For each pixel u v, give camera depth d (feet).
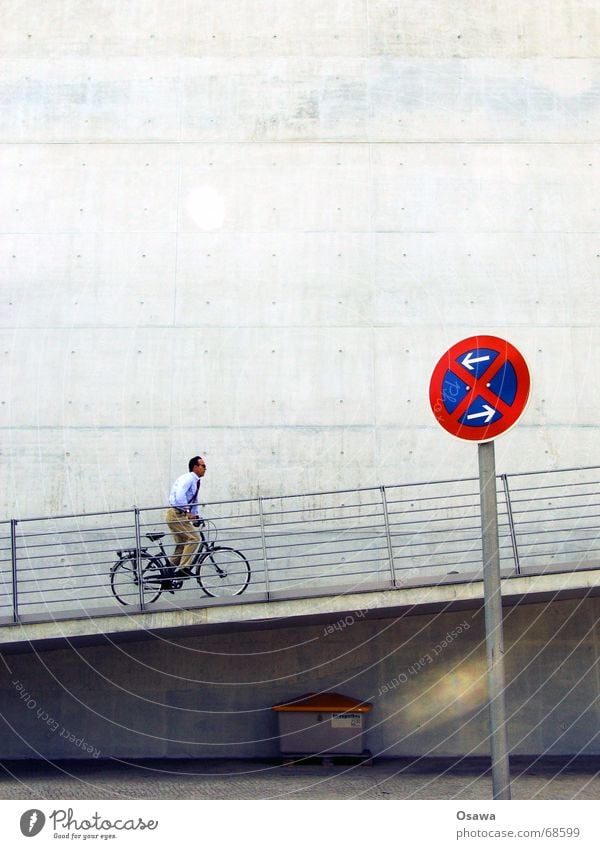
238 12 39.78
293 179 38.19
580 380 36.78
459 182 38.27
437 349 36.86
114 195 38.06
